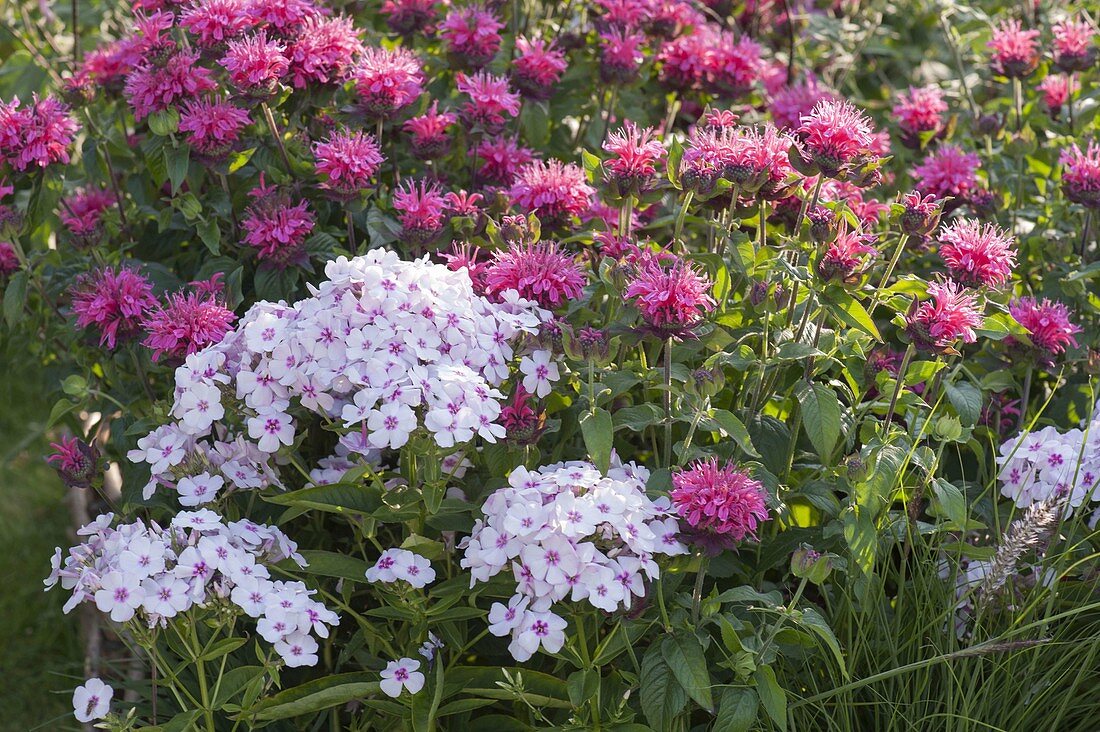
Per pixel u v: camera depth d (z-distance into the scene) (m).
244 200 2.90
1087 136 3.43
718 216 2.83
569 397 2.47
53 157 2.77
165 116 2.72
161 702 2.52
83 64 3.33
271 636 2.07
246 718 2.18
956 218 3.24
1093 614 2.42
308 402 2.24
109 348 2.60
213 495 2.26
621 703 2.15
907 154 3.75
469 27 3.07
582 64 3.46
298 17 2.73
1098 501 2.50
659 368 2.41
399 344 2.20
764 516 2.06
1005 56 3.51
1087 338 2.90
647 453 2.74
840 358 2.57
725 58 3.41
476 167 3.13
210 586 2.13
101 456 2.66
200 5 2.82
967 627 2.45
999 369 2.78
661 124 3.70
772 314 2.45
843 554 2.38
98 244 2.88
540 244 2.41
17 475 4.16
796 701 2.30
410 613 2.19
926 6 4.42
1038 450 2.47
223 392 2.29
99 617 3.44
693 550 2.13
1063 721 2.38
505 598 2.40
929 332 2.18
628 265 2.41
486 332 2.25
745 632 2.18
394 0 3.27
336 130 2.90
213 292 2.55
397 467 2.64
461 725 2.39
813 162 2.30
